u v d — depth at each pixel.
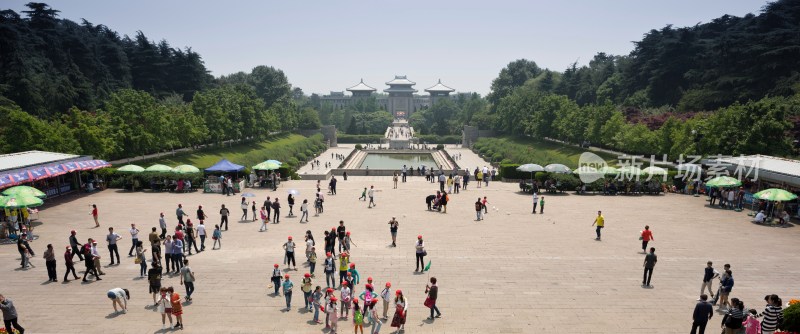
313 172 86.38
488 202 45.97
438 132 175.00
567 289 23.81
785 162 43.19
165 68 126.00
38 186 44.03
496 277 25.44
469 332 19.33
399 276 25.53
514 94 140.88
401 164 107.75
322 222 37.56
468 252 29.81
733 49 94.75
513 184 57.66
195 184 51.56
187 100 126.69
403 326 19.80
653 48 119.81
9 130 52.00
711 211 42.00
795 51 84.88
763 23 97.62
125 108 66.38
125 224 36.06
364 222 37.59
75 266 27.12
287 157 97.31
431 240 32.47
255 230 35.06
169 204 43.50
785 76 83.50
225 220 34.69
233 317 20.61
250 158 83.94
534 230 35.31
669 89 109.56
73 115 60.75
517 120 126.25
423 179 63.59
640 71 121.38
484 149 116.00
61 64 100.12
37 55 95.31
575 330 19.52
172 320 20.11
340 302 22.30
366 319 20.58
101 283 24.45
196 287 23.91
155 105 76.31
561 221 38.22
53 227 35.03
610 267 27.08
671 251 30.08
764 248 30.73
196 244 31.52
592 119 87.94
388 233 34.25
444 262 27.86
